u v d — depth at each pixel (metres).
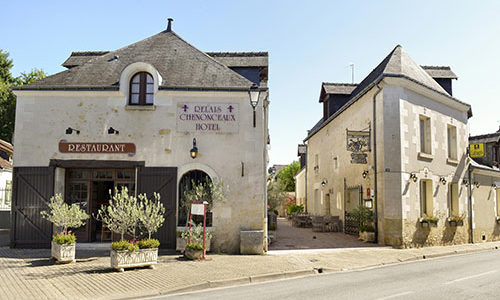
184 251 10.73
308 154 27.03
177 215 11.40
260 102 11.65
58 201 11.09
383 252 12.02
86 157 11.48
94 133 11.55
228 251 11.19
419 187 14.22
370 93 14.84
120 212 8.70
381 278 8.17
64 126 11.58
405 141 13.76
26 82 29.19
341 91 20.58
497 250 14.55
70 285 7.07
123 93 11.58
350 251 12.05
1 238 14.01
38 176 11.38
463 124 17.59
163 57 12.90
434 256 12.03
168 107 11.62
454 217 15.71
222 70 12.45
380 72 15.87
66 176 11.89
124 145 11.51
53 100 11.66
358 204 16.14
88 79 12.02
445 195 15.55
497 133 20.73
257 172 11.46
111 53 13.23
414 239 13.60
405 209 13.38
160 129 11.56
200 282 7.43
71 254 9.16
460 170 16.81
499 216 19.19
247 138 11.55
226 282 7.63
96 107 11.64
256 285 7.57
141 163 11.45
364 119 15.41
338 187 19.00
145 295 6.60
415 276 8.38
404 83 13.91
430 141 15.19
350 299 6.12
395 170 13.43
